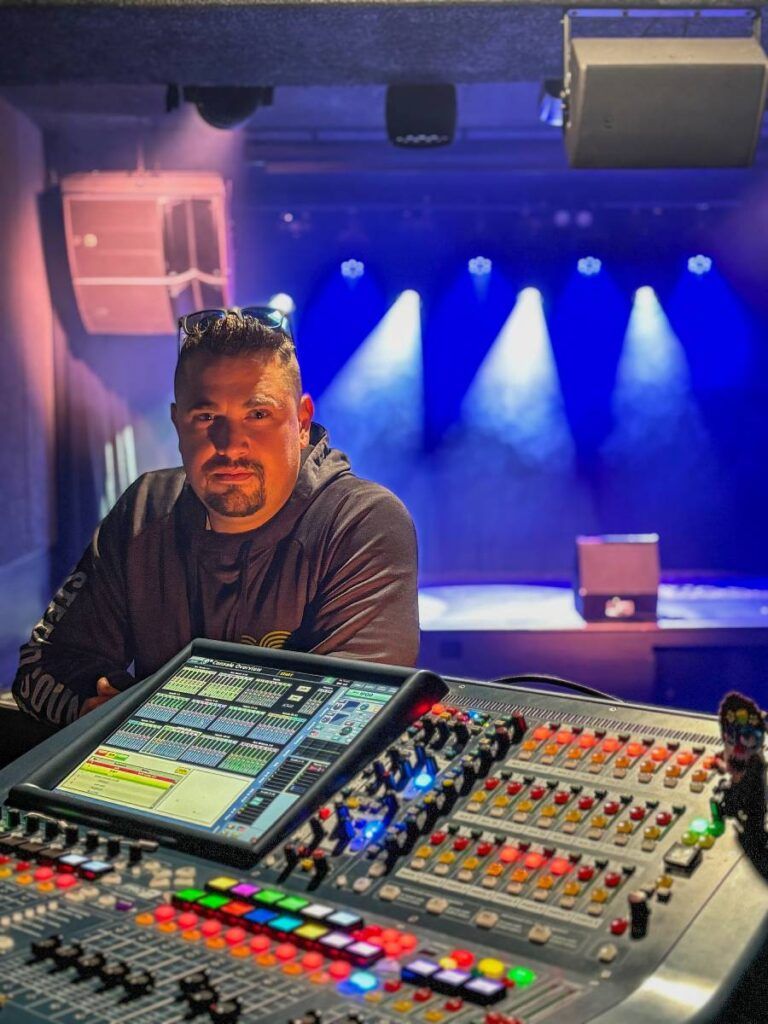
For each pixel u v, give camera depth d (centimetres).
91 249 693
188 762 149
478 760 137
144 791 146
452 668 696
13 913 123
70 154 736
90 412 775
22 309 682
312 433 238
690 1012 99
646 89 320
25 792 150
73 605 234
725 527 1037
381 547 226
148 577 233
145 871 131
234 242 849
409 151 825
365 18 345
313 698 153
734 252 980
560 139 823
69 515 764
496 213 967
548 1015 101
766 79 320
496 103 752
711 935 107
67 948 113
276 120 780
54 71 409
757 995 105
